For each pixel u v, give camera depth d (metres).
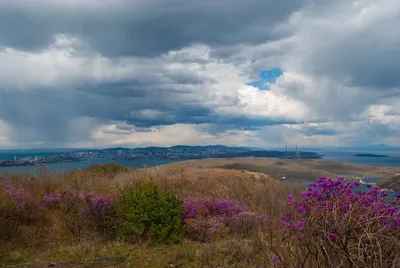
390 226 3.54
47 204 9.43
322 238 3.62
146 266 5.53
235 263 5.44
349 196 3.78
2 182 10.32
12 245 6.75
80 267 5.48
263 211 9.47
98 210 7.86
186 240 7.41
